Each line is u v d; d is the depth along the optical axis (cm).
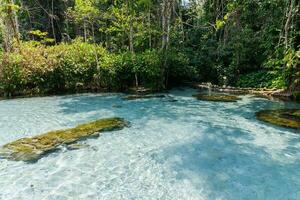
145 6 1959
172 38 2088
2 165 702
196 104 1360
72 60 1742
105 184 620
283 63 1463
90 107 1304
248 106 1297
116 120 1061
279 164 708
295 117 1094
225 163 718
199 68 2077
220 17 2106
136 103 1393
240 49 1916
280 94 1490
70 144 830
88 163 715
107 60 1752
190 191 594
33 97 1570
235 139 876
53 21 3066
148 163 719
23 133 933
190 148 812
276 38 1641
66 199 565
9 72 1602
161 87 1789
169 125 1018
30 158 737
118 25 1925
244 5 1794
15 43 1856
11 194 582
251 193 586
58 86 1719
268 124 1014
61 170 679
